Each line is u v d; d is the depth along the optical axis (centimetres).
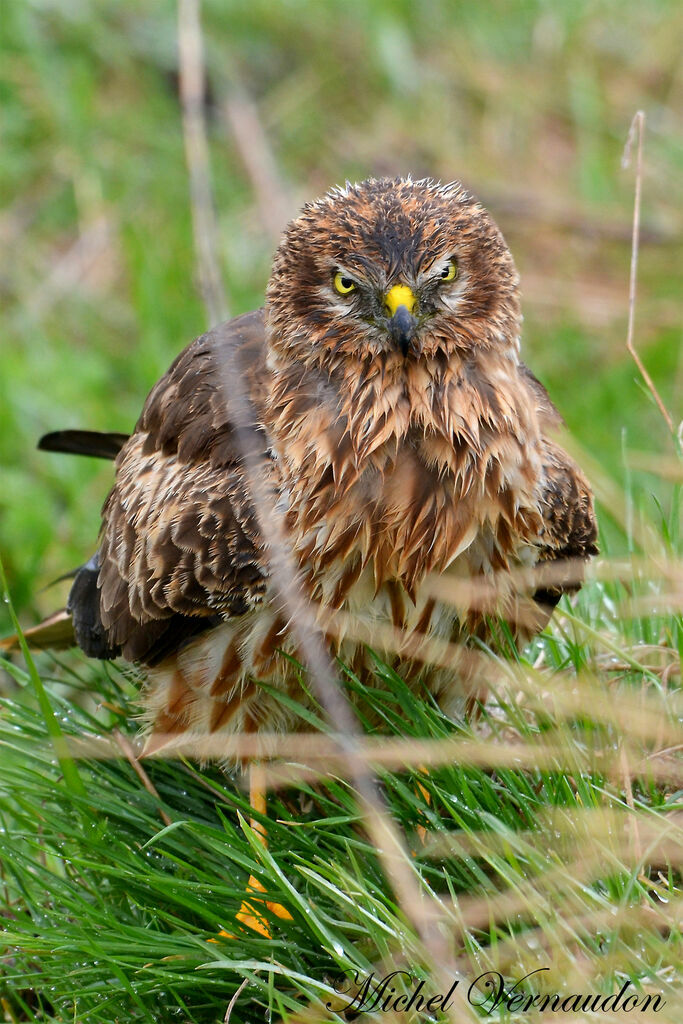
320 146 1828
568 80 1897
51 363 1548
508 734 917
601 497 967
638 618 921
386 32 1872
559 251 1759
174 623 925
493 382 871
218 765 956
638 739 827
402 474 851
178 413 959
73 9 1839
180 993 794
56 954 807
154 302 1614
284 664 891
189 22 1070
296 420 870
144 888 839
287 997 750
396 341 833
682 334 1588
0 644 1119
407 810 842
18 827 958
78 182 1769
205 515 891
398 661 895
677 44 1895
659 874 771
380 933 734
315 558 862
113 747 945
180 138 1786
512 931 727
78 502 1426
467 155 1834
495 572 895
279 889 793
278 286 899
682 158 1788
